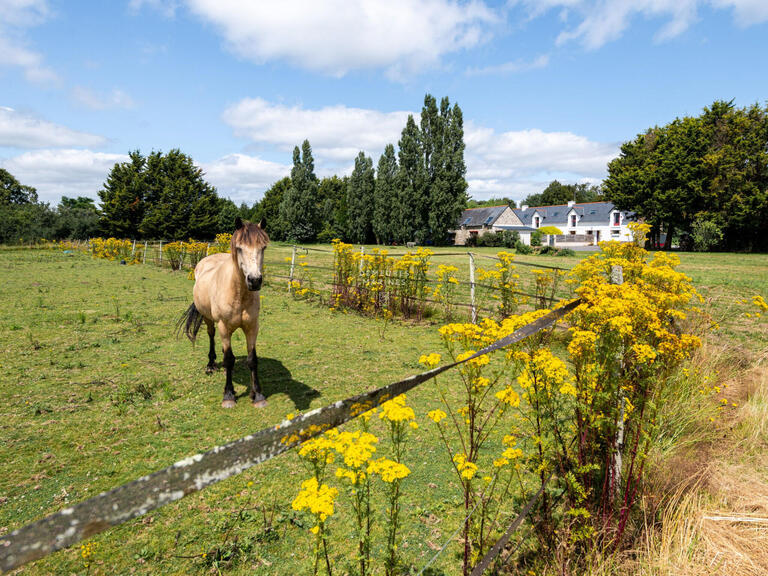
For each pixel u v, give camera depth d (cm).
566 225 6347
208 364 562
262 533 270
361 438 167
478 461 347
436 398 472
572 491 248
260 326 812
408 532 272
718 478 303
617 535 230
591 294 255
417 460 352
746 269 1895
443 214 4438
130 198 4341
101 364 584
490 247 4859
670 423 350
